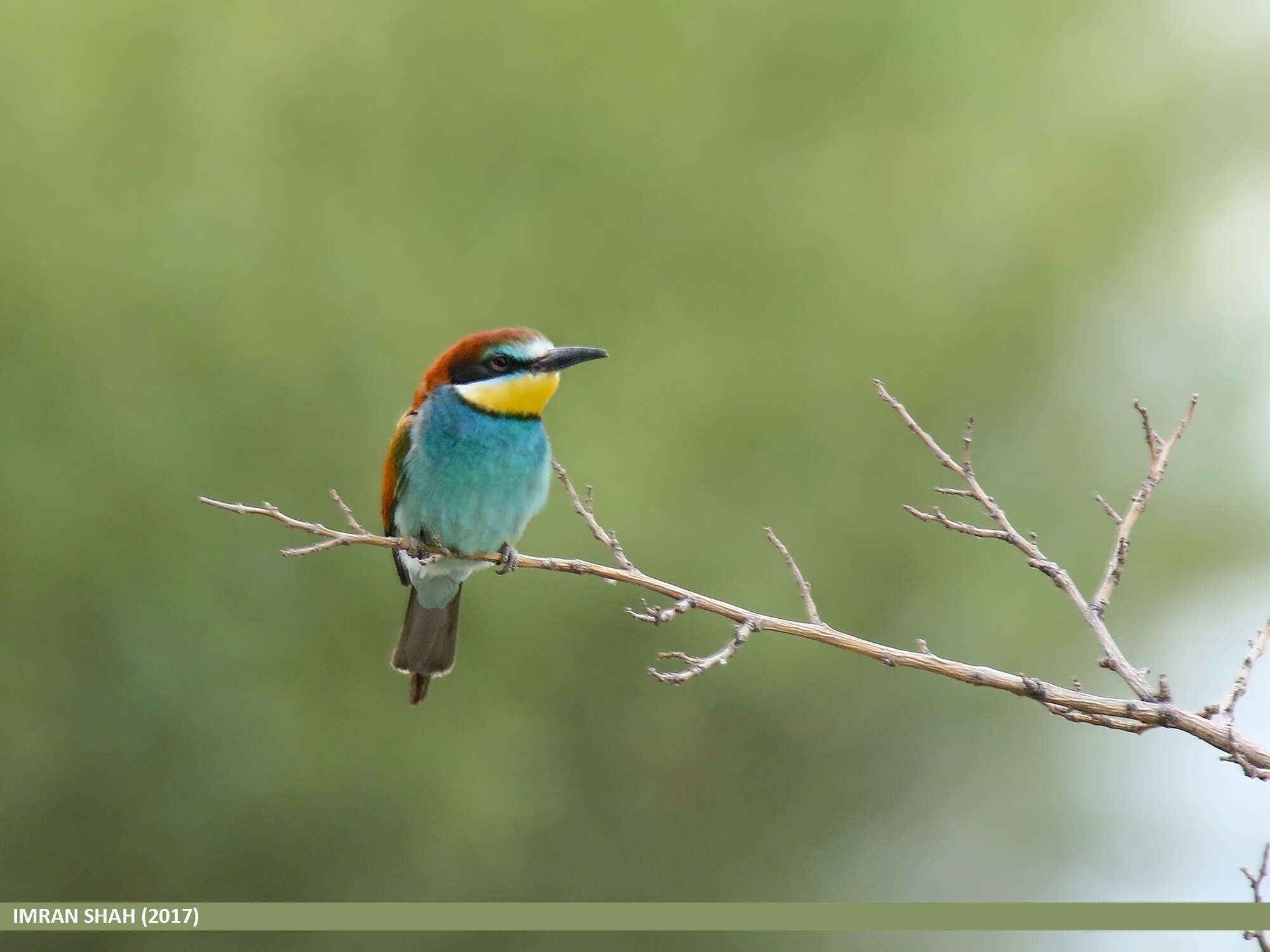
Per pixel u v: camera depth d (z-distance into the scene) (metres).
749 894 16.22
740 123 16.78
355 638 14.39
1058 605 16.75
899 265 16.64
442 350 14.95
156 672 13.63
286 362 14.43
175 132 15.21
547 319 15.72
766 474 15.92
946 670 5.86
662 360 15.86
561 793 15.57
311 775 13.96
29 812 13.75
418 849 14.50
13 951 13.81
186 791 13.72
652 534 15.09
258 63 15.75
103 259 14.46
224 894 14.09
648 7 16.61
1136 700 5.73
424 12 16.17
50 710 13.66
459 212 15.86
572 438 15.24
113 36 15.31
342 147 15.84
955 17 17.22
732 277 16.42
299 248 15.05
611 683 15.52
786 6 16.75
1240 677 5.74
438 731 14.62
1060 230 17.38
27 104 14.83
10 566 13.66
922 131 17.27
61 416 13.90
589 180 16.20
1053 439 17.31
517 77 16.17
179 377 14.18
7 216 14.22
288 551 6.20
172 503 13.93
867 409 16.30
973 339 16.75
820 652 15.79
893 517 16.38
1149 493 6.07
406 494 8.38
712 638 15.47
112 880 13.90
